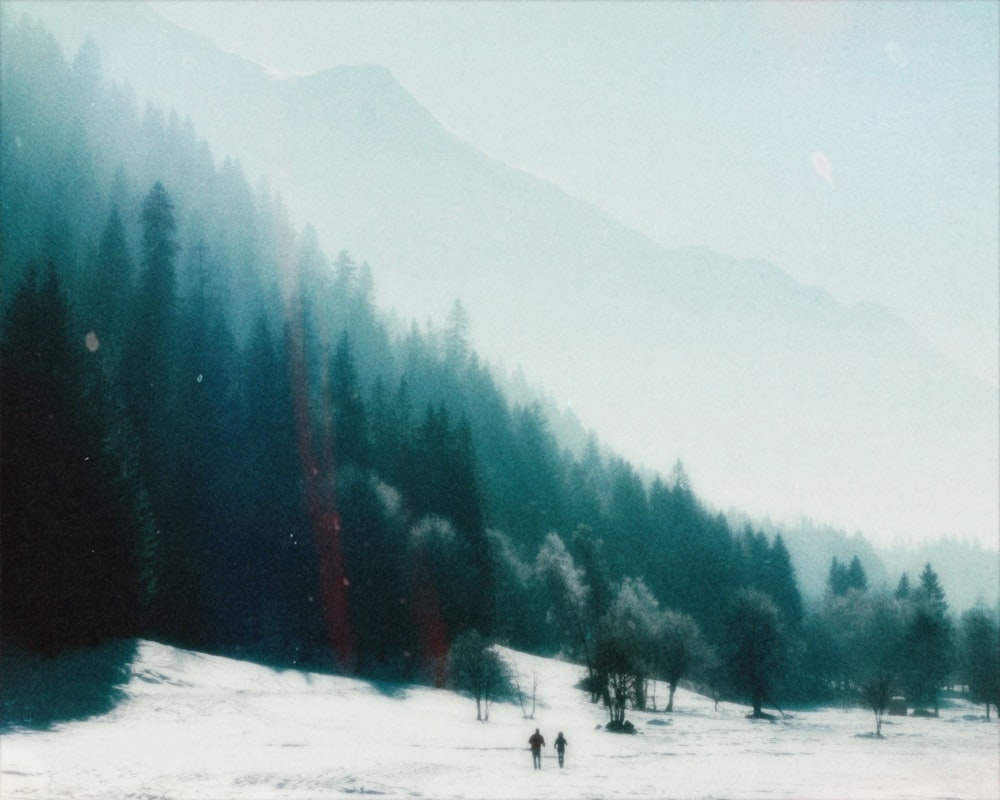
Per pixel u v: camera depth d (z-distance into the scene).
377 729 46.38
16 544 42.12
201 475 76.94
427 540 82.19
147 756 29.09
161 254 87.50
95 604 46.81
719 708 94.06
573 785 27.98
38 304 49.94
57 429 45.31
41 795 19.62
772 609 93.38
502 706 67.88
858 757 46.19
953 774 38.22
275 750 34.16
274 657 69.31
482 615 83.81
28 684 37.81
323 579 74.94
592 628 88.44
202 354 88.69
